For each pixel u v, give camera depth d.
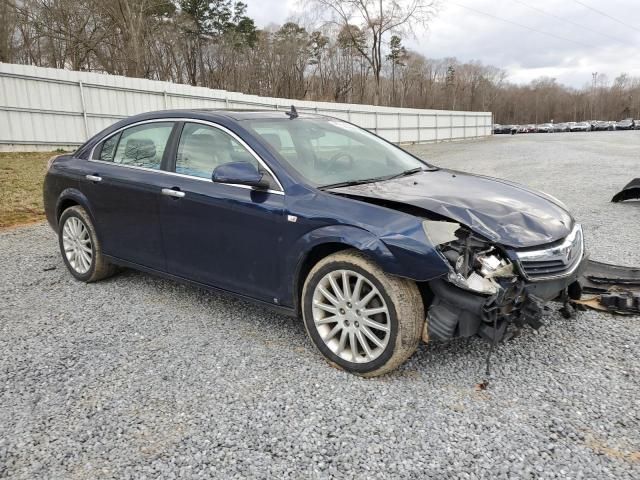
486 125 49.56
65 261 5.00
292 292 3.28
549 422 2.54
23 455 2.37
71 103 16.50
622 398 2.74
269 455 2.35
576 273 3.22
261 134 3.63
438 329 2.80
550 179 12.28
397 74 72.81
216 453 2.37
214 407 2.74
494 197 3.43
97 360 3.29
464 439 2.43
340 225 2.98
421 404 2.73
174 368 3.17
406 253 2.72
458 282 2.73
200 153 3.83
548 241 3.04
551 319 3.77
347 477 2.20
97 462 2.32
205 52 46.69
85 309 4.19
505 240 2.92
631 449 2.33
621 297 3.65
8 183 10.61
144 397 2.85
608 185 10.95
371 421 2.59
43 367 3.20
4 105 14.98
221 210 3.54
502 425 2.53
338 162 3.76
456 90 94.56
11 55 30.09
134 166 4.29
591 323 3.70
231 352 3.38
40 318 4.00
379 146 4.38
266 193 3.36
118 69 32.47
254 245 3.40
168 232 3.95
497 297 2.71
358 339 3.02
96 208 4.54
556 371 3.04
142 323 3.88
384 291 2.85
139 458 2.34
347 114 28.31
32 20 30.81
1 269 5.37
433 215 3.00
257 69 49.88
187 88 19.97
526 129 80.31
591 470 2.20
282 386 2.94
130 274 5.11
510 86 117.31
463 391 2.85
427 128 37.12
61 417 2.67
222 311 4.10
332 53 53.03
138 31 31.52
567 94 114.69
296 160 3.52
